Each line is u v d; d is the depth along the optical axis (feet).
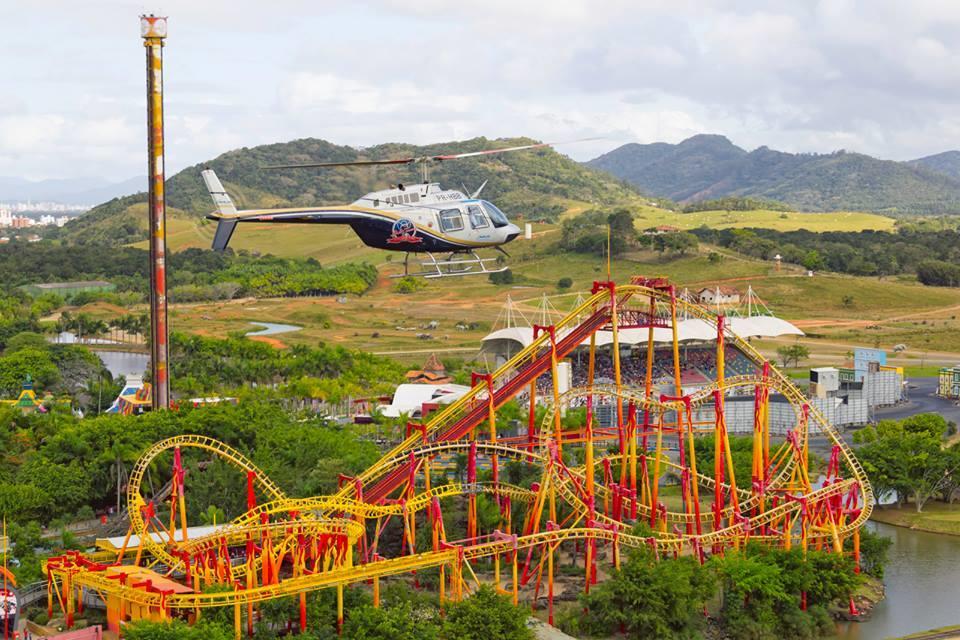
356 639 510.99
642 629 568.41
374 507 595.06
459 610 527.40
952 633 582.76
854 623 611.47
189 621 540.11
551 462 636.07
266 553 561.43
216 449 638.12
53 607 586.04
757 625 588.50
